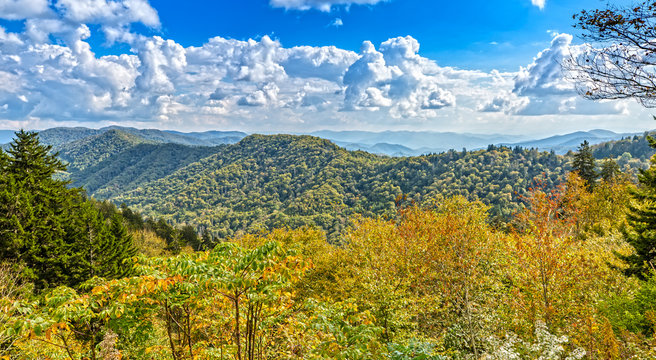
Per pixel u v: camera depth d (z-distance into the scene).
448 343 13.49
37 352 6.24
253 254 4.08
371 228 21.86
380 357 4.87
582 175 40.00
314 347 5.13
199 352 5.73
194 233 86.88
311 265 4.53
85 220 25.48
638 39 4.46
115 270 23.72
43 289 18.98
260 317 5.56
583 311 12.44
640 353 7.60
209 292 4.74
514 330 13.97
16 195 20.88
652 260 13.12
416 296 16.12
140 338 5.51
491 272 17.12
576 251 14.92
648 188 14.25
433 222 19.34
